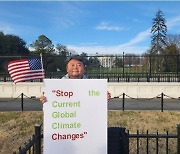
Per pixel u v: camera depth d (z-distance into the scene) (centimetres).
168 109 1648
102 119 400
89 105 398
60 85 393
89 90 397
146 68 2216
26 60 526
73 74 440
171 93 2098
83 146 399
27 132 1199
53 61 2131
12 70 527
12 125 1316
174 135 523
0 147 1030
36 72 529
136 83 2114
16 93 2148
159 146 980
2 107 1730
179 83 2092
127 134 498
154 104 1834
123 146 465
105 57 2156
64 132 396
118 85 2119
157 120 1400
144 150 951
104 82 398
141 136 525
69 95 394
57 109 394
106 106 399
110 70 2184
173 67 2216
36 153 470
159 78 2181
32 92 2144
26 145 421
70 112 396
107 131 432
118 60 2188
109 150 460
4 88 2153
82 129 398
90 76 2158
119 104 1833
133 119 1409
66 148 397
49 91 393
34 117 1442
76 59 442
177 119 1416
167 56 2153
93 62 2156
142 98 2092
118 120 1388
